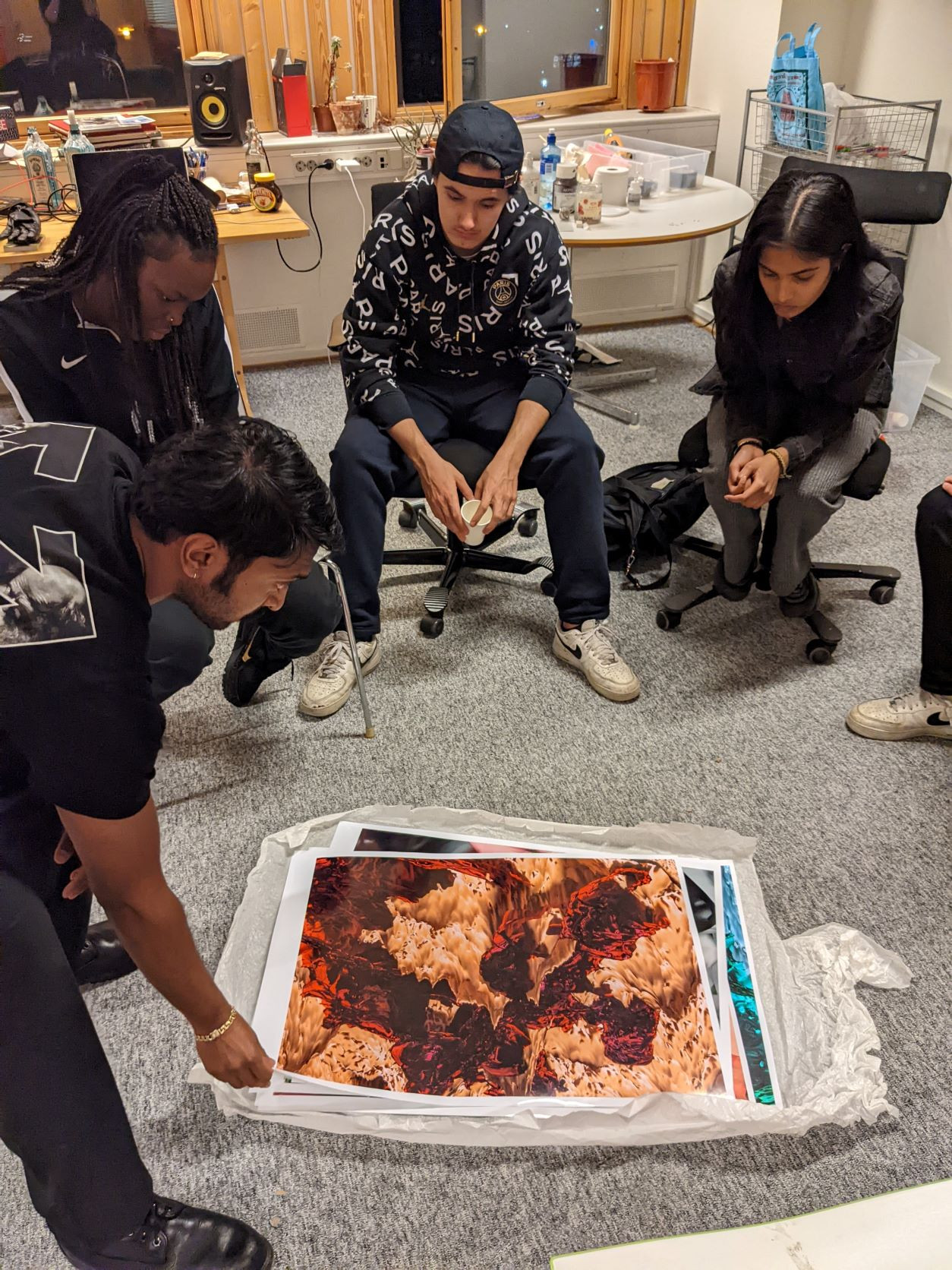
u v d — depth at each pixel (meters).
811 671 2.14
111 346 1.44
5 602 0.76
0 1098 0.85
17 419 3.26
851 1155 1.24
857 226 1.76
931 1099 1.29
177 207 1.29
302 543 0.87
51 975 0.86
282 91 3.24
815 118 3.09
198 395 1.60
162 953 0.89
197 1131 1.27
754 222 1.78
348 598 2.04
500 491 1.94
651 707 2.03
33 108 3.18
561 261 2.04
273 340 3.69
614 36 3.62
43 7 3.02
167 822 1.74
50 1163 0.90
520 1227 1.17
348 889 1.52
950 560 1.75
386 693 2.07
